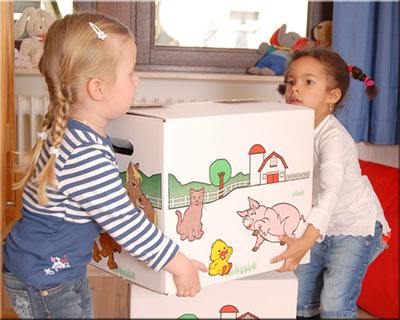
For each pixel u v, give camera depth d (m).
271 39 2.41
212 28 2.47
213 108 1.22
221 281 1.16
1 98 1.37
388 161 2.48
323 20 2.48
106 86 1.09
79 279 1.13
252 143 1.16
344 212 1.48
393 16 2.33
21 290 1.10
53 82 1.11
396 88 2.38
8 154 1.77
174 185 1.07
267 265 1.23
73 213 1.08
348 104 2.33
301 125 1.24
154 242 1.05
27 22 2.25
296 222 1.27
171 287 1.10
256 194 1.19
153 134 1.06
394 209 2.00
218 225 1.14
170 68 2.43
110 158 1.08
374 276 1.91
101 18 1.13
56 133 1.06
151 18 2.39
